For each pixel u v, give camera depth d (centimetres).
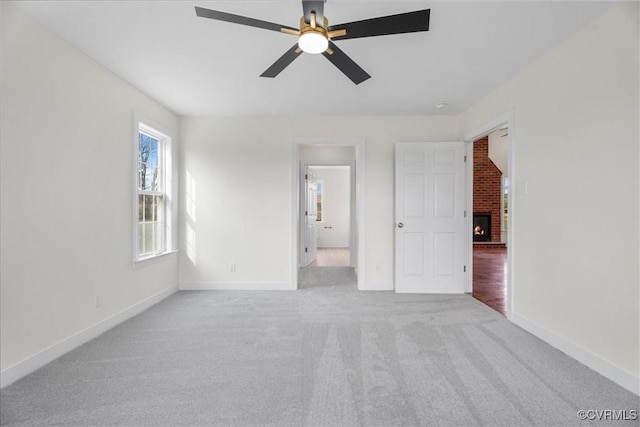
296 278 435
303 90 339
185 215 433
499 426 161
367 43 244
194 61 273
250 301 378
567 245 239
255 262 436
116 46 249
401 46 248
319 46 189
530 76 279
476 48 251
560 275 246
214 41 241
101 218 283
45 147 226
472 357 235
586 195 222
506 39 238
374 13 206
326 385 198
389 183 435
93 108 272
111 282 297
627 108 194
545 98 261
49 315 230
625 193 195
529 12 205
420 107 395
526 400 182
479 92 345
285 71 293
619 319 199
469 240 421
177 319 317
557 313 250
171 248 415
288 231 435
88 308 268
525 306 289
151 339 269
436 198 419
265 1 194
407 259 421
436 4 197
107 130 290
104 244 287
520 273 295
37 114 220
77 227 256
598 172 213
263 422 164
